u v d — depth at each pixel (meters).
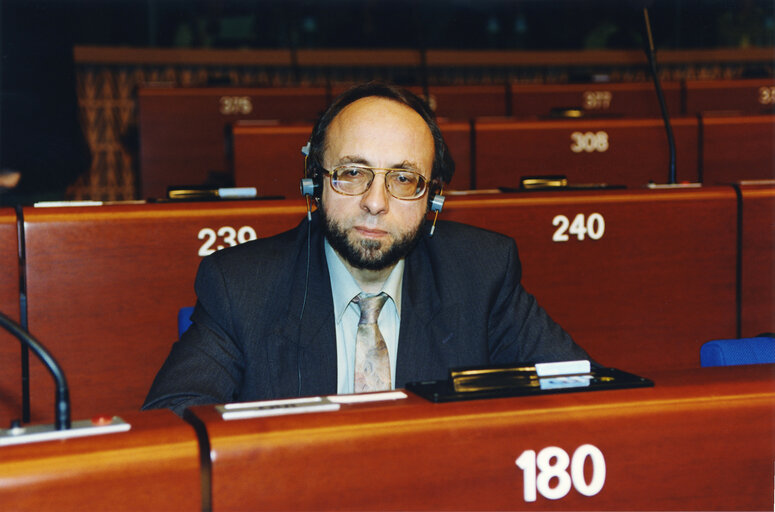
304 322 1.33
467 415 0.77
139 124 6.12
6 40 4.45
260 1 8.03
